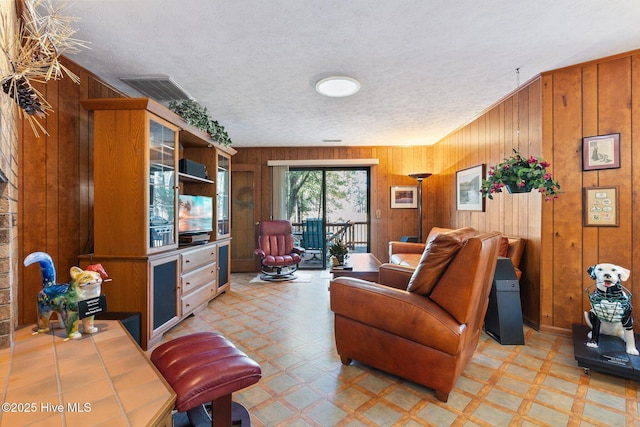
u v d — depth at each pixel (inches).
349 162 211.0
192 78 104.1
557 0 65.2
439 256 68.3
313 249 222.1
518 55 90.0
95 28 74.5
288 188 218.2
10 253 50.6
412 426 58.7
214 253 137.8
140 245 89.9
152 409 35.6
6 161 52.5
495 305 99.2
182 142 134.0
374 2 65.9
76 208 93.2
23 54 42.6
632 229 89.8
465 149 162.9
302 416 61.6
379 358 74.4
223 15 70.0
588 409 63.7
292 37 79.6
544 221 103.6
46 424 32.5
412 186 212.8
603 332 83.8
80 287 54.1
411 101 127.8
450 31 77.2
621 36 79.8
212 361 48.5
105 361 46.1
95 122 90.1
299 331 106.0
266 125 162.7
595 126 94.3
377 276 120.6
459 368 66.8
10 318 50.0
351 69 98.1
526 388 71.6
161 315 97.0
